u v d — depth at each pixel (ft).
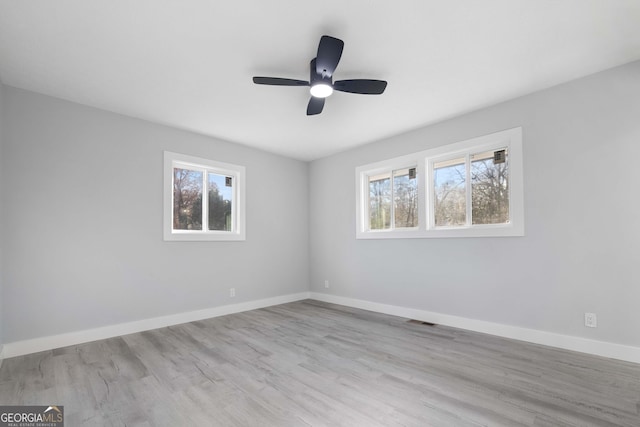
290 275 17.21
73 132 10.50
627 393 6.68
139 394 6.81
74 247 10.32
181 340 10.44
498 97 10.46
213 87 9.66
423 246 12.90
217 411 6.14
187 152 13.33
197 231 13.76
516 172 10.41
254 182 15.83
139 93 10.02
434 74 9.00
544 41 7.53
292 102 10.72
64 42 7.39
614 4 6.27
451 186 12.48
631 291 8.36
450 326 11.90
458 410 6.08
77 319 10.24
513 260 10.43
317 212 17.89
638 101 8.39
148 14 6.49
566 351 9.11
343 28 7.00
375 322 12.60
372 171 15.26
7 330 9.00
